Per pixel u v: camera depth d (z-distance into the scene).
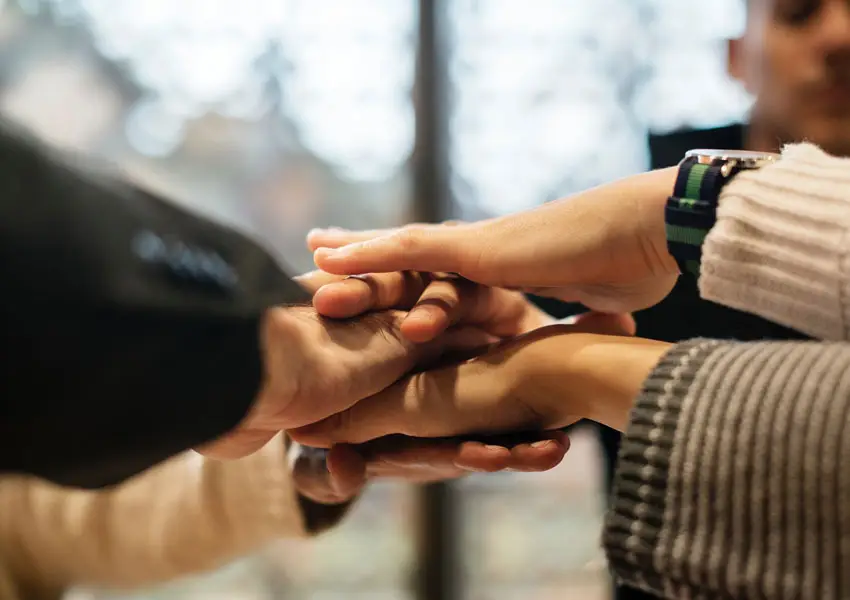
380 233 0.64
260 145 1.37
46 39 1.29
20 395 0.37
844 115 0.75
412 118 1.37
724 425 0.44
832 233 0.49
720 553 0.44
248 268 0.42
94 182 0.39
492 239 0.58
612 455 0.85
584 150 1.36
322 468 0.65
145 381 0.39
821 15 0.74
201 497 0.79
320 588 1.42
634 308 0.61
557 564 1.43
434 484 1.38
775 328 0.69
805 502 0.43
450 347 0.60
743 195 0.52
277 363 0.50
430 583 1.38
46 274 0.37
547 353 0.55
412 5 1.35
